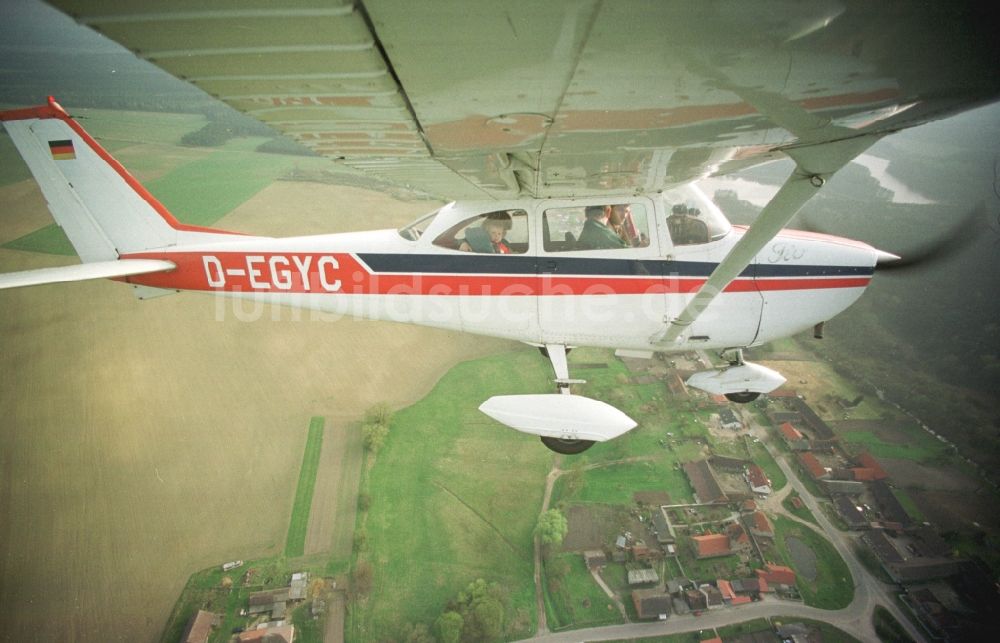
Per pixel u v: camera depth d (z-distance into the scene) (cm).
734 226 455
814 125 208
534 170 318
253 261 566
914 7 120
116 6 104
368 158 266
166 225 616
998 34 130
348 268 520
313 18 111
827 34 130
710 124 206
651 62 142
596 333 469
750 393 532
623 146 246
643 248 438
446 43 128
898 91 171
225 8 106
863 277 454
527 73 149
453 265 477
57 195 618
